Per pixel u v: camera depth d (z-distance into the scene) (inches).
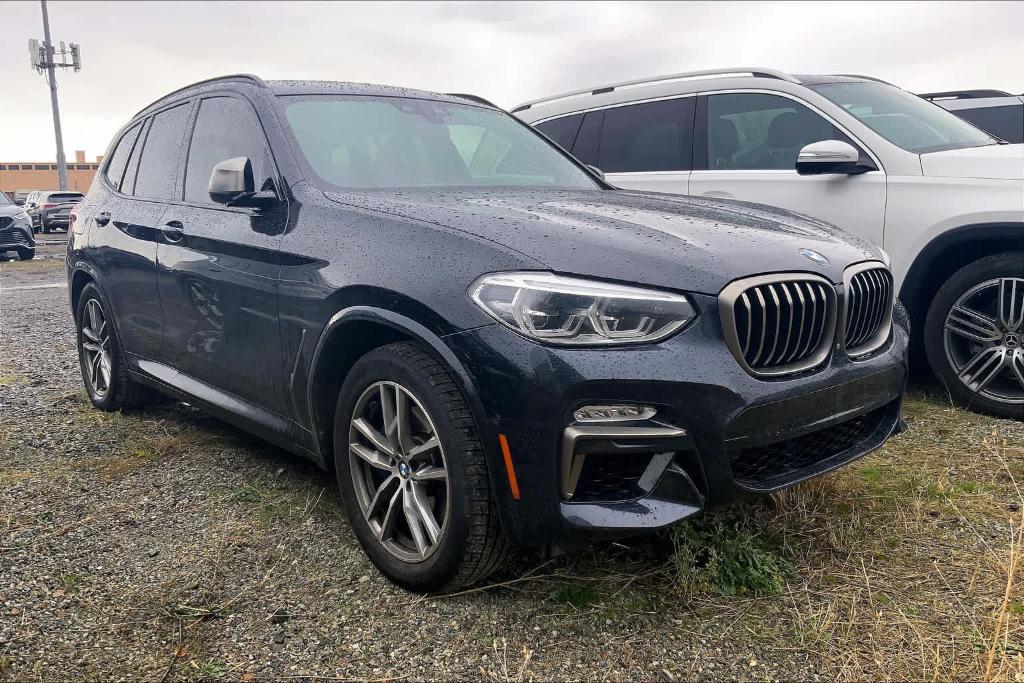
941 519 109.4
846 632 84.7
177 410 172.4
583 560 99.7
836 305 95.9
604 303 82.9
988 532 105.3
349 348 104.1
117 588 97.0
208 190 130.2
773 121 191.9
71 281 180.5
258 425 121.3
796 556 100.3
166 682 79.0
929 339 161.0
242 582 98.2
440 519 93.2
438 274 90.4
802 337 93.1
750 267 89.4
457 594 94.0
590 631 86.2
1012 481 120.5
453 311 87.1
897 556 100.1
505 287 84.9
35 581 98.9
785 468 94.5
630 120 221.3
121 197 165.8
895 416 110.7
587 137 229.8
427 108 146.9
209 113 144.5
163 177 153.0
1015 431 143.0
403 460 95.0
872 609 88.8
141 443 150.4
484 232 92.4
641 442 82.4
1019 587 91.0
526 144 154.3
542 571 97.6
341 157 123.9
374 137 131.5
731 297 85.5
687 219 103.3
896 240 164.7
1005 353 149.9
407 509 94.5
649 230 95.8
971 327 154.7
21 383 202.8
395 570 95.9
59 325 303.1
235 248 120.0
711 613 88.8
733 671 79.2
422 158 133.0
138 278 149.4
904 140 173.2
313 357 104.4
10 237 617.0
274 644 85.4
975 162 157.9
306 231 109.2
